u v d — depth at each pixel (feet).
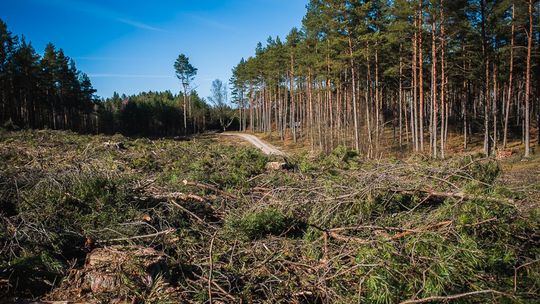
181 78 197.16
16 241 14.48
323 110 130.00
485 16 76.74
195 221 18.93
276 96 187.52
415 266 11.51
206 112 241.76
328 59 100.27
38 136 52.47
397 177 19.66
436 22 75.15
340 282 12.17
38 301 11.43
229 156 38.11
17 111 143.74
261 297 12.16
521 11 73.72
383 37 86.43
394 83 117.29
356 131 90.38
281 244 15.87
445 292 10.32
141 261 12.78
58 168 27.68
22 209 16.71
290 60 140.15
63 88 158.20
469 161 20.56
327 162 32.58
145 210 18.67
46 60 141.38
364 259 12.26
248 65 176.24
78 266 13.96
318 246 14.98
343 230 15.81
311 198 19.86
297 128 176.04
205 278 12.89
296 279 13.03
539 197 16.21
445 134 90.02
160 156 39.63
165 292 11.60
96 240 15.55
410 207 18.15
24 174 20.58
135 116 210.79
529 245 13.62
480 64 88.69
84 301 11.54
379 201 17.67
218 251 15.53
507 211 14.12
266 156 37.99
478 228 13.65
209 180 26.27
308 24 106.93
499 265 12.16
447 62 88.63
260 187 25.55
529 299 10.26
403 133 128.26
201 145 48.44
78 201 17.98
